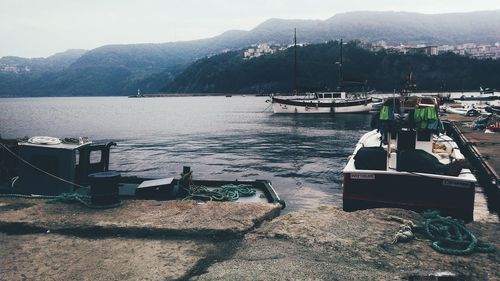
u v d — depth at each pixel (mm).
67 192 10492
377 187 10023
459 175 9742
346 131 43062
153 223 7590
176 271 5832
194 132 45562
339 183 18156
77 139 11398
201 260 6246
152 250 6637
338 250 6375
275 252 6328
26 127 55812
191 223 7594
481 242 6633
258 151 29250
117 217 7977
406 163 9938
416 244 6625
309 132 42750
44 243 6906
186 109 113812
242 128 49625
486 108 43250
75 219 7883
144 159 26078
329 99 66750
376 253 6254
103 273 5762
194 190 11438
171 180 11156
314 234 7000
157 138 39531
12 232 7488
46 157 10836
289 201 15062
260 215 8188
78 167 11695
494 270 5707
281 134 41281
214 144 33969
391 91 187750
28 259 6230
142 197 10734
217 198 10883
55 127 55375
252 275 5516
